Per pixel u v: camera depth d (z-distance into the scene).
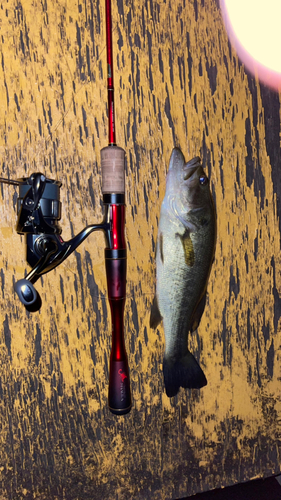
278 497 0.53
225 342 0.54
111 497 0.51
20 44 0.47
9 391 0.48
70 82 0.48
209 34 0.52
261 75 0.54
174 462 0.53
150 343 0.51
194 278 0.51
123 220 0.45
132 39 0.49
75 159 0.48
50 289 0.49
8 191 0.47
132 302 0.50
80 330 0.49
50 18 0.47
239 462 0.55
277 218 0.55
